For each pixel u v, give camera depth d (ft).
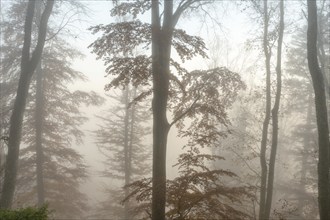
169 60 26.35
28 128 63.87
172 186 24.47
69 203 66.28
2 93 60.39
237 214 24.07
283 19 45.03
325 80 53.16
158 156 26.09
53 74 63.77
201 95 33.01
